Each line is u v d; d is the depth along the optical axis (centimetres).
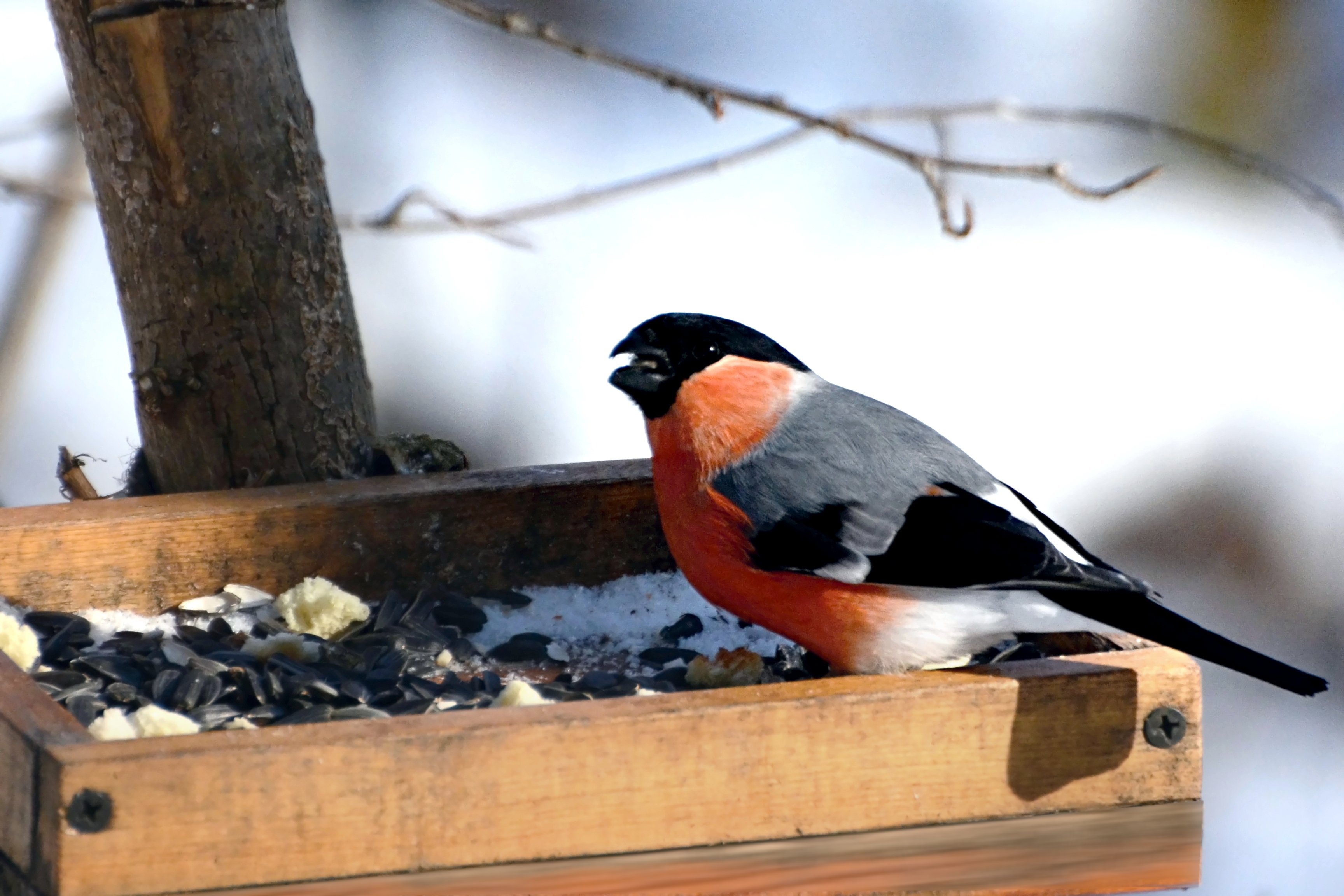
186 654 663
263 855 505
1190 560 1277
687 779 539
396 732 515
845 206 1509
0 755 525
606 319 1382
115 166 707
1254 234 1504
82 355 1212
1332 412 1368
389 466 771
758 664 669
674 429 676
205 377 730
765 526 654
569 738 526
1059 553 620
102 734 555
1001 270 1466
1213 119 1536
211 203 709
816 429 671
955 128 1545
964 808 565
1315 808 1109
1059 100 1541
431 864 519
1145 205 1538
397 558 742
